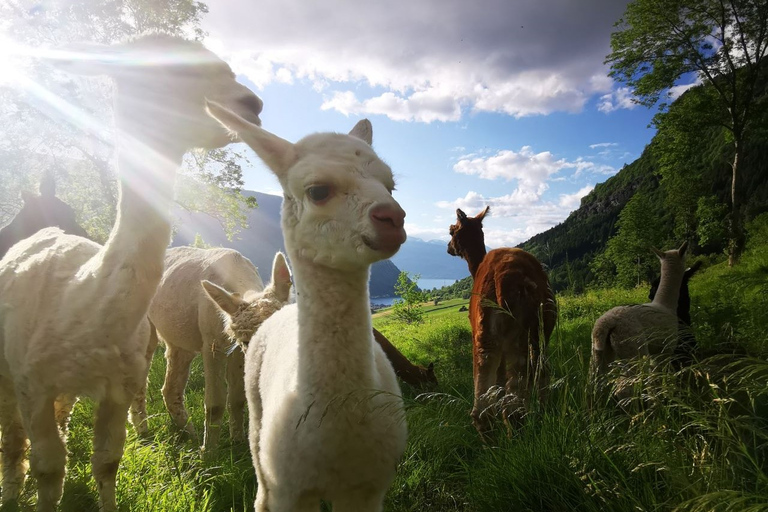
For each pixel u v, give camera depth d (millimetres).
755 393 2461
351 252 2062
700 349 4266
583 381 3596
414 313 19766
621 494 2391
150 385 6895
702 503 1916
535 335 4305
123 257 3096
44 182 5148
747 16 21984
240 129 2381
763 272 12094
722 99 24312
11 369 3188
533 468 2930
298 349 2211
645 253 37906
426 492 3359
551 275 5301
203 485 3590
